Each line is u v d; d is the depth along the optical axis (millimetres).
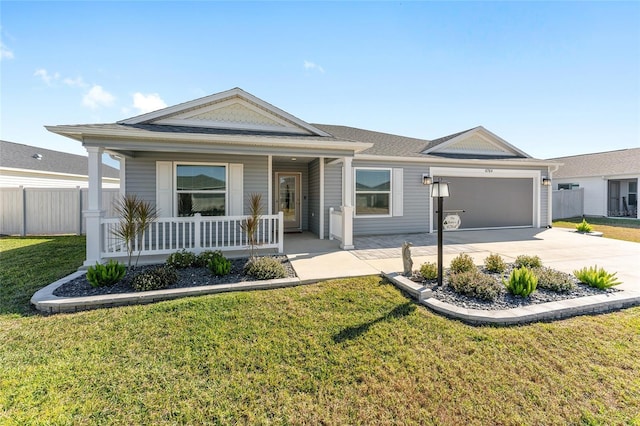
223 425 2102
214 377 2611
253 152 7004
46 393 2389
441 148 11727
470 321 3594
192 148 6543
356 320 3633
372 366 2754
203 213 8289
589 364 2773
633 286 4809
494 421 2139
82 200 10938
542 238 9742
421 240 9367
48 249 7879
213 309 3916
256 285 4750
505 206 12141
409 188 10898
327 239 9562
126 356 2904
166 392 2422
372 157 10203
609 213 18062
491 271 5582
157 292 4363
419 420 2152
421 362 2805
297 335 3291
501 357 2881
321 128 12805
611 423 2111
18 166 14648
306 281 5016
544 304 3914
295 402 2322
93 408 2244
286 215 11531
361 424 2117
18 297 4410
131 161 7809
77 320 3637
